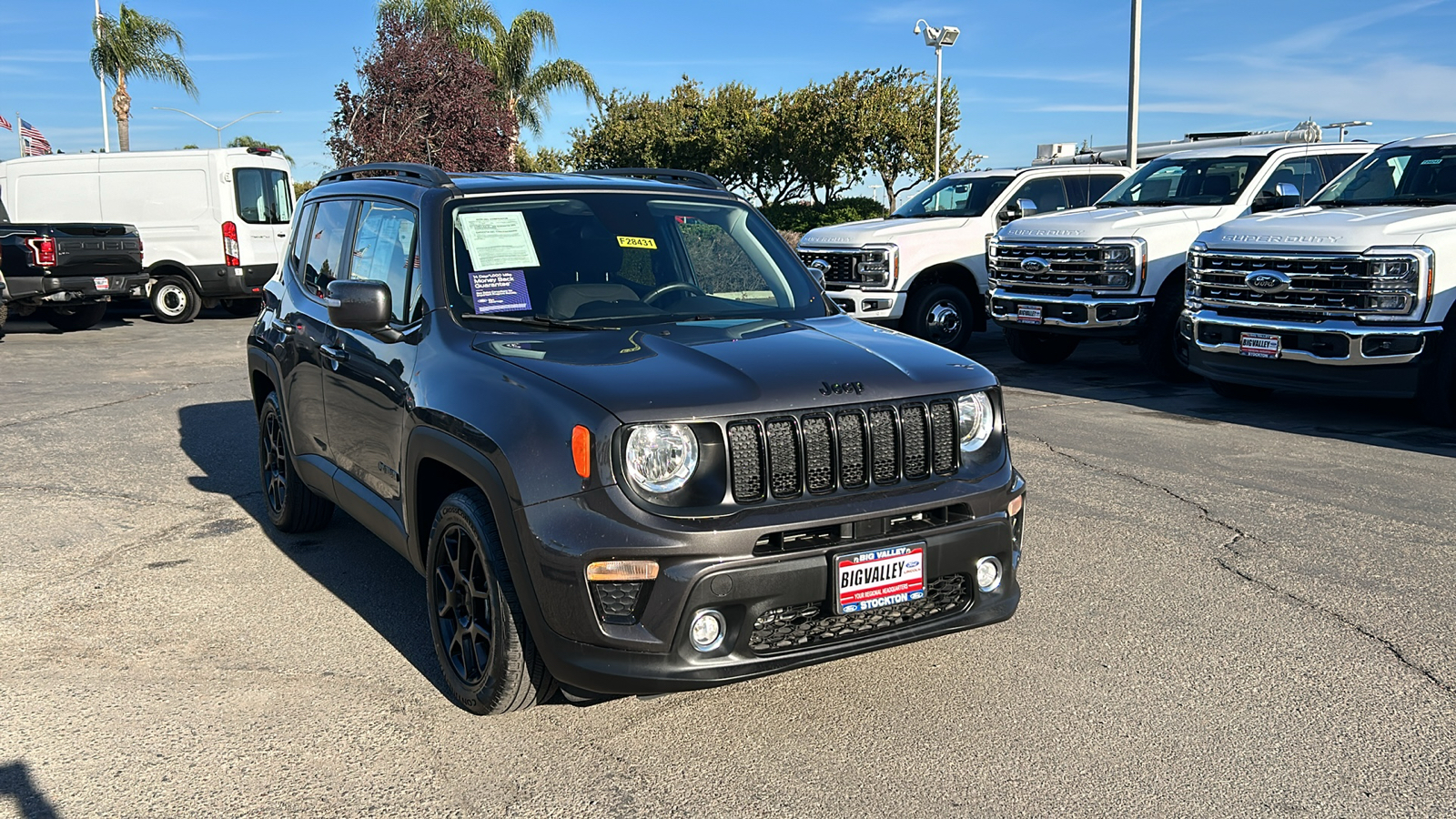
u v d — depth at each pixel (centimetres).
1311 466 697
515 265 420
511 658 341
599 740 350
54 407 950
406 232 441
